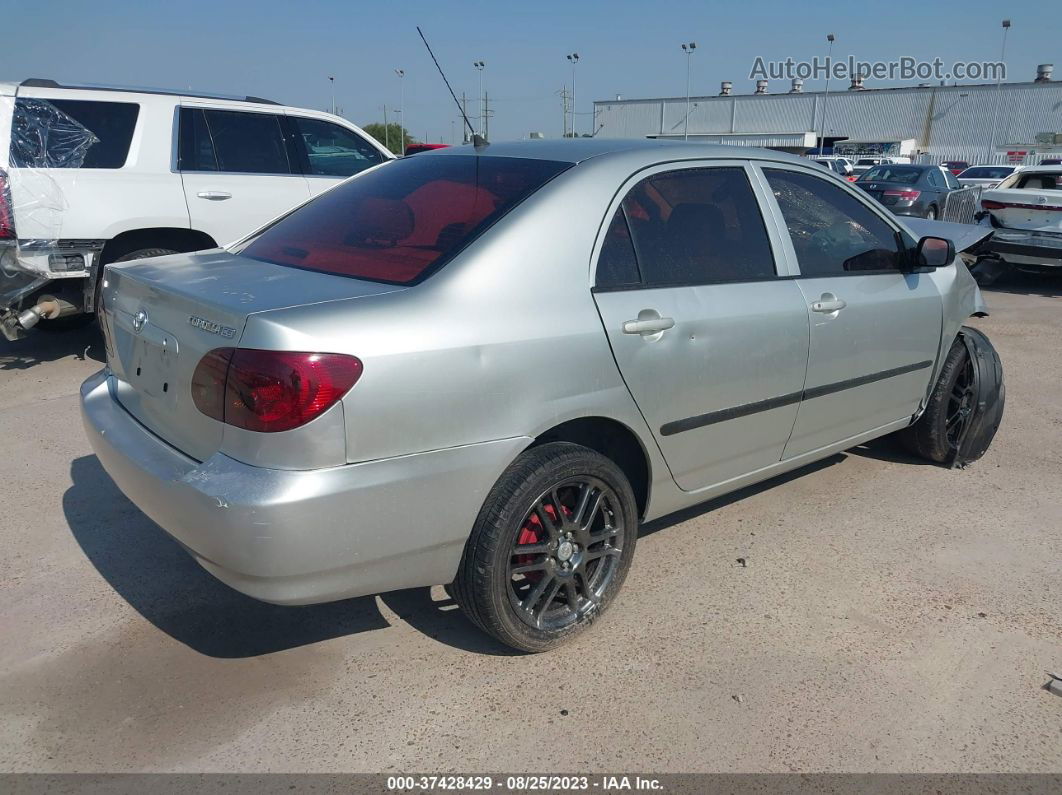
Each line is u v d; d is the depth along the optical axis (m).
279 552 2.37
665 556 3.80
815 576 3.64
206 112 6.97
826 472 4.81
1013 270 12.07
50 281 6.26
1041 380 6.97
